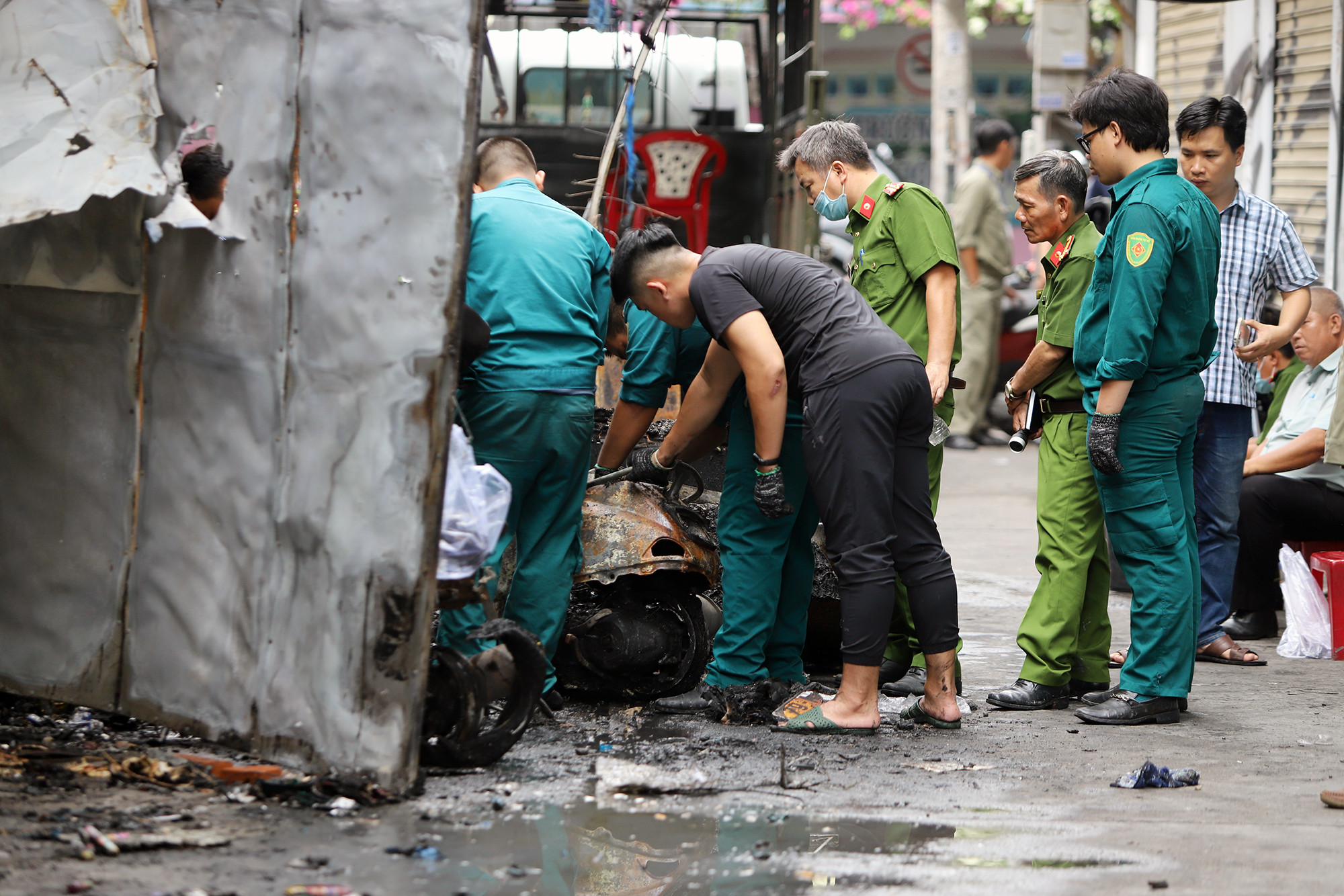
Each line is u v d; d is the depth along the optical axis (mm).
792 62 17641
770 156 18484
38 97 7082
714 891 6129
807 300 8766
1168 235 8930
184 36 7211
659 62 18578
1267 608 12703
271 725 7266
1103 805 7480
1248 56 19609
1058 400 10023
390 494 6855
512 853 6520
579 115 18438
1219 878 6293
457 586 7363
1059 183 10000
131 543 7684
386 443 6852
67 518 7867
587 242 9188
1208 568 11664
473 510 7352
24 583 8016
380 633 6918
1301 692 10484
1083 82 26344
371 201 6844
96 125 7023
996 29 71438
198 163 7215
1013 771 8148
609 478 9852
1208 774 8172
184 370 7438
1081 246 9898
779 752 8461
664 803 7383
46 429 7871
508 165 9492
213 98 7184
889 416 8672
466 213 6711
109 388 7668
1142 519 9328
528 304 8805
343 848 6477
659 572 9789
